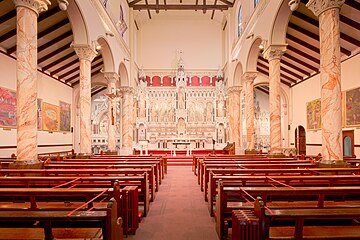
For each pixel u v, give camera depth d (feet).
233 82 65.41
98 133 79.97
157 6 69.10
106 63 51.60
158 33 84.74
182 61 80.48
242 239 10.18
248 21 51.65
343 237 10.13
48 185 20.40
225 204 15.69
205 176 25.23
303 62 55.01
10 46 42.37
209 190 21.45
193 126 79.71
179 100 79.46
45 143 54.24
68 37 48.08
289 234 12.22
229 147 59.31
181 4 74.74
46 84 54.85
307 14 40.83
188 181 35.86
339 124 25.07
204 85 82.69
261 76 69.46
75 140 68.33
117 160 33.12
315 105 56.39
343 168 22.43
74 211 10.07
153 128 79.82
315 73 56.13
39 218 9.30
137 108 79.00
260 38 44.65
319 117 54.85
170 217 20.18
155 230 17.51
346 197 20.04
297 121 65.57
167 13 83.10
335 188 14.01
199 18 84.74
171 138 77.66
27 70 25.38
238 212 11.33
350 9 35.94
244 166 25.09
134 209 16.85
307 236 10.55
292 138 68.13
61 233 12.50
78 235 12.30
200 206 23.25
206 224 18.63
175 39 84.64
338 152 24.94
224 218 15.74
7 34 39.42
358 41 40.50
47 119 55.06
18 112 25.29
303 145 64.44
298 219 9.84
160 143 78.02
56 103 59.16
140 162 29.78
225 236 14.57
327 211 9.82
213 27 84.89
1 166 28.27
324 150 25.64
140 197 22.71
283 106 70.49
